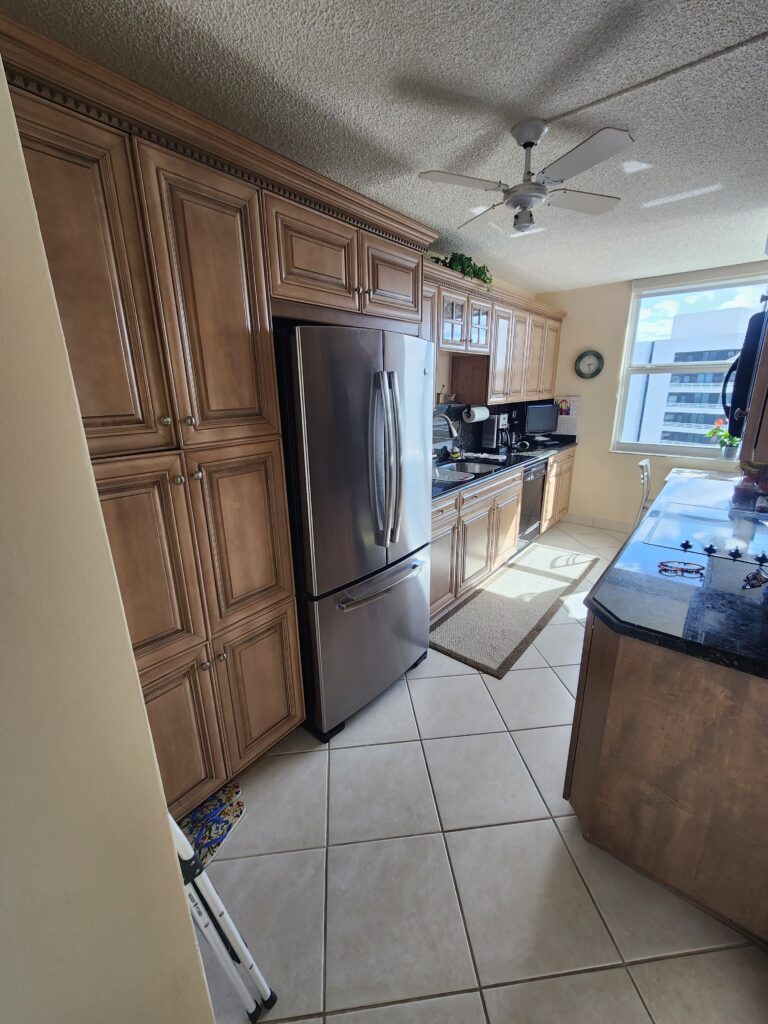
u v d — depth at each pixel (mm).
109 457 1159
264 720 1732
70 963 589
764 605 1248
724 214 2475
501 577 3525
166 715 1400
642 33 1169
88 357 1086
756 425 1187
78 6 1044
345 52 1230
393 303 2021
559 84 1377
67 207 1009
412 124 1591
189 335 1283
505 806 1603
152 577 1299
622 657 1217
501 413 4176
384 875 1382
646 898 1303
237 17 1097
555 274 3834
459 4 1073
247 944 1217
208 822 1557
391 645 2150
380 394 1790
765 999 1081
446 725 2004
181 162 1196
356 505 1816
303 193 1537
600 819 1385
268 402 1535
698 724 1132
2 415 449
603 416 4535
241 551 1535
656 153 1821
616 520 4637
